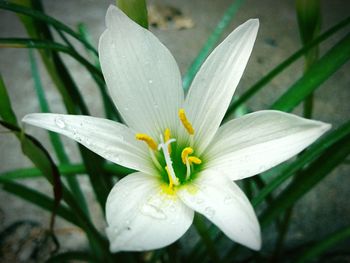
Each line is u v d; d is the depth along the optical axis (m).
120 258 0.11
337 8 0.22
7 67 0.20
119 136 0.07
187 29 0.22
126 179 0.07
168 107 0.08
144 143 0.08
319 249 0.11
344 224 0.14
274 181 0.09
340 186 0.15
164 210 0.07
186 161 0.08
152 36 0.08
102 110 0.18
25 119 0.07
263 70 0.19
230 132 0.08
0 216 0.15
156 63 0.08
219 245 0.13
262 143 0.07
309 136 0.07
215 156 0.08
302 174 0.09
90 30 0.22
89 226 0.10
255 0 0.24
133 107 0.08
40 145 0.08
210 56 0.08
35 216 0.15
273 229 0.14
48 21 0.09
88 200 0.15
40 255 0.14
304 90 0.09
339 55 0.09
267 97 0.18
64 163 0.12
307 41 0.10
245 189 0.12
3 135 0.17
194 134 0.08
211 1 0.24
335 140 0.09
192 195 0.07
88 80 0.19
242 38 0.08
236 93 0.18
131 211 0.07
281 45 0.21
